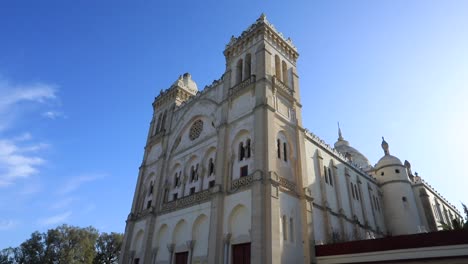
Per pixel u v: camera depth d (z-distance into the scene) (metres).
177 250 37.34
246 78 41.19
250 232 29.09
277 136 35.44
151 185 50.06
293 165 36.06
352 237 44.38
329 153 49.75
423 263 25.31
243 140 36.22
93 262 89.56
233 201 32.44
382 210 60.75
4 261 78.88
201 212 35.81
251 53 42.09
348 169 54.22
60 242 81.56
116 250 94.81
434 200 71.31
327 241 37.94
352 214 47.69
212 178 38.75
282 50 44.47
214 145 40.38
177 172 46.06
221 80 44.75
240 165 34.81
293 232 31.11
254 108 35.59
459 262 23.70
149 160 53.47
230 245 30.81
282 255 28.39
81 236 84.31
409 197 62.06
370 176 62.72
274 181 30.56
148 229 42.62
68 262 77.56
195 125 46.97
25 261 78.25
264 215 28.64
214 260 30.02
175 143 48.88
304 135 39.81
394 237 27.66
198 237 35.22
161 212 43.09
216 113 42.47
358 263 28.77
